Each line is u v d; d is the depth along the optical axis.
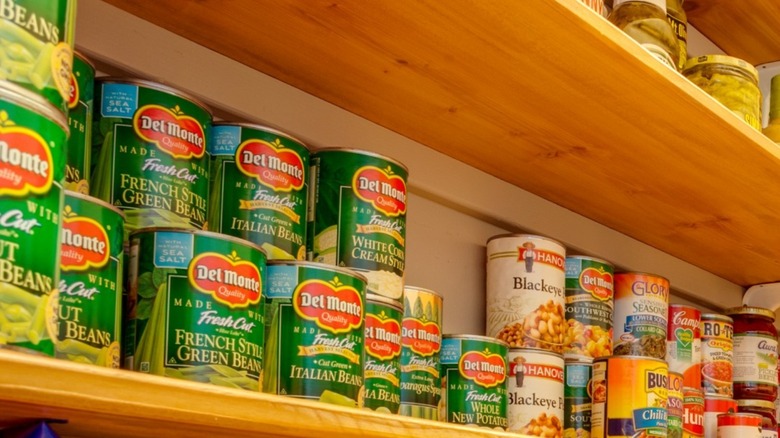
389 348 1.29
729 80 1.83
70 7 0.81
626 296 2.00
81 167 1.03
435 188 1.82
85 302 0.91
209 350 0.99
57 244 0.77
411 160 1.78
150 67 1.36
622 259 2.33
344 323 1.14
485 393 1.51
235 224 1.19
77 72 1.04
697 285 2.63
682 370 2.12
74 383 0.71
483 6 1.31
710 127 1.69
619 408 1.74
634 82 1.53
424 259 1.79
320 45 1.44
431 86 1.57
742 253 2.51
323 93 1.60
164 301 1.00
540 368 1.65
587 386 1.80
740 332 2.42
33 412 0.81
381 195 1.31
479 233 1.93
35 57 0.76
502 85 1.56
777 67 2.74
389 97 1.61
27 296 0.74
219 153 1.21
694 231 2.32
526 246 1.72
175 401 0.78
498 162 1.89
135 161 1.08
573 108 1.64
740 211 2.16
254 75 1.51
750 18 2.54
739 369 2.39
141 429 0.95
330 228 1.29
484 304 1.89
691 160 1.85
